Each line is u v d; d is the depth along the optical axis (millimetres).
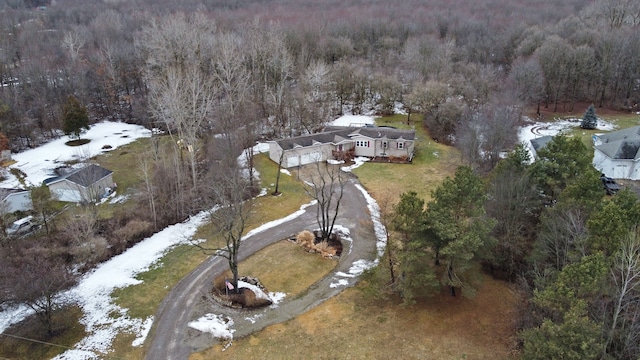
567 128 90250
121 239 51656
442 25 144500
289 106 86250
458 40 132250
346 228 54812
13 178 70625
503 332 37781
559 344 27516
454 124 83500
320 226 52562
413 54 110938
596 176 39625
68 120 85000
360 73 103438
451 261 39188
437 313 40156
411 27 138500
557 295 29422
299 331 38781
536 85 95000
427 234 39094
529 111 100875
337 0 189375
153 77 85625
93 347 37656
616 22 128250
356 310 41031
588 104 106500
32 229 54875
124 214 56656
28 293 37719
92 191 58094
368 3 181625
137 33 120500
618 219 33344
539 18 144625
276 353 36531
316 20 140500
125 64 106750
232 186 51375
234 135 67875
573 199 38250
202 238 53719
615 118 96500
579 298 29609
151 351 37031
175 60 89250
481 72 97438
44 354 37156
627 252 30359
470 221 38594
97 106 105312
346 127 83375
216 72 86938
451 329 38344
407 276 39344
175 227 56500
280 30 114000
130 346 37656
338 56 120875
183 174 62750
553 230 37188
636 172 63562
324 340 37688
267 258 49156
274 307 41844
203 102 66250
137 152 81312
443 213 37812
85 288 44875
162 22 111188
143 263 48938
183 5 171750
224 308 41844
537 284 34406
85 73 103188
